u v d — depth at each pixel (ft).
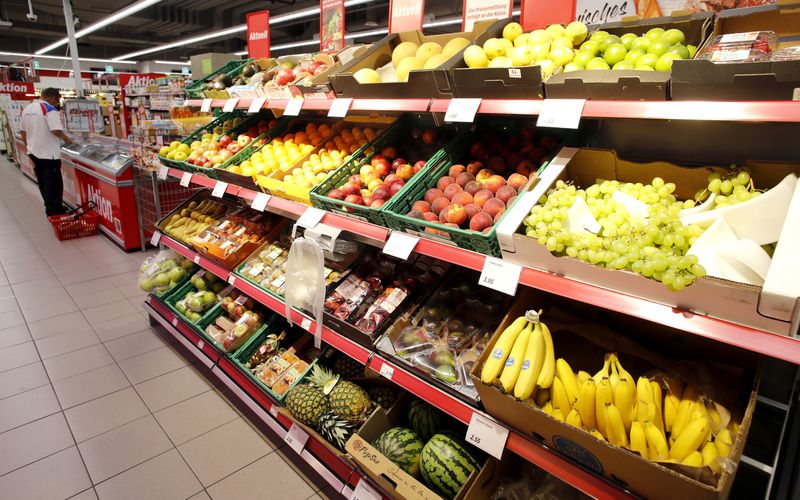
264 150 9.40
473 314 6.46
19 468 7.58
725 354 4.77
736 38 4.19
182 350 11.19
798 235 3.38
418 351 6.05
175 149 11.24
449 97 5.64
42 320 12.60
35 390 9.58
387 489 5.79
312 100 7.40
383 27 52.31
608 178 5.52
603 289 4.20
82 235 20.12
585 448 4.14
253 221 10.13
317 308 7.23
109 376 10.11
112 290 14.65
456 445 5.84
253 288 8.87
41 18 63.31
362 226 6.30
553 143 6.15
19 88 41.73
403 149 7.98
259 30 11.60
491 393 4.63
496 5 7.04
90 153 20.62
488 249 4.99
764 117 3.52
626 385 4.21
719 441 3.77
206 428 8.58
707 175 4.93
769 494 4.43
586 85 4.45
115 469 7.61
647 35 4.95
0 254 17.78
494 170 6.24
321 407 7.18
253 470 7.66
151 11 55.57
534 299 5.57
